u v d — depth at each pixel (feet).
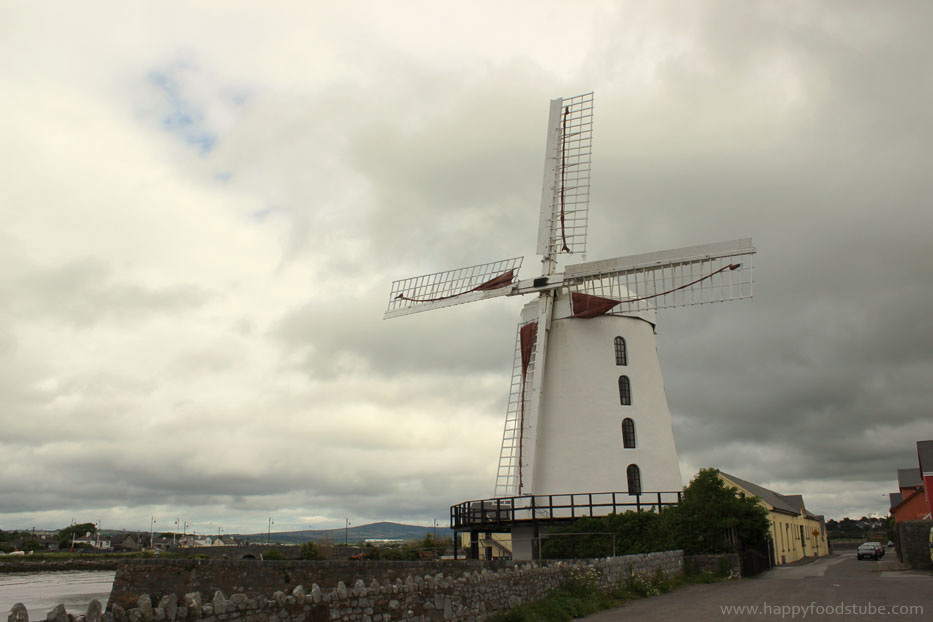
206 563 117.50
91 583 269.64
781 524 186.09
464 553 235.61
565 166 142.51
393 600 48.03
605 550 112.98
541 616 60.54
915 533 123.85
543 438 129.70
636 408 130.31
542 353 130.41
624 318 134.62
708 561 100.94
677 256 128.16
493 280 139.64
